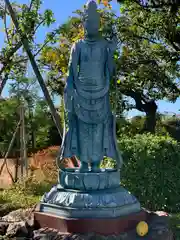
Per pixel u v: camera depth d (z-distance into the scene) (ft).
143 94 61.77
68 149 21.49
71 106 21.38
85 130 21.25
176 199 31.78
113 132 21.77
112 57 21.65
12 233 19.71
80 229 19.10
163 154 31.81
